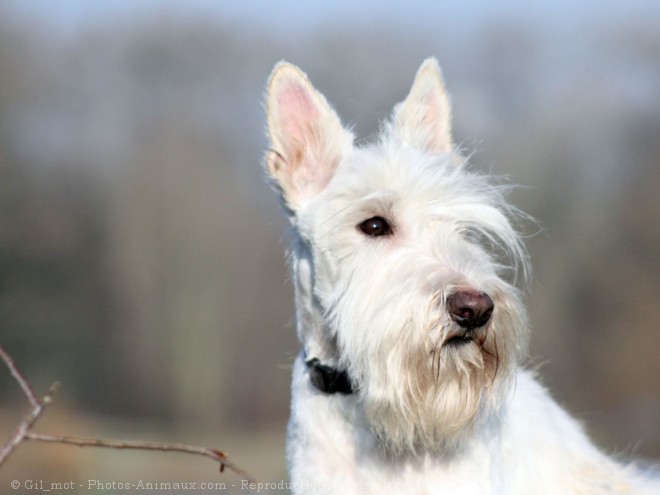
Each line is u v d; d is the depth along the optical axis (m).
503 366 5.54
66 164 40.41
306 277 6.08
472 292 5.36
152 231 37.31
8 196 38.25
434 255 5.61
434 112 6.57
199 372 35.62
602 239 34.81
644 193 36.91
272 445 23.83
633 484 6.27
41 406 3.82
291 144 6.25
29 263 37.50
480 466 5.69
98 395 36.44
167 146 39.31
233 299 36.12
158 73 43.28
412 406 5.49
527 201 33.09
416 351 5.41
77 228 38.34
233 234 36.91
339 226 5.86
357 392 5.73
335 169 6.20
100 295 37.53
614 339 34.28
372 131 7.52
